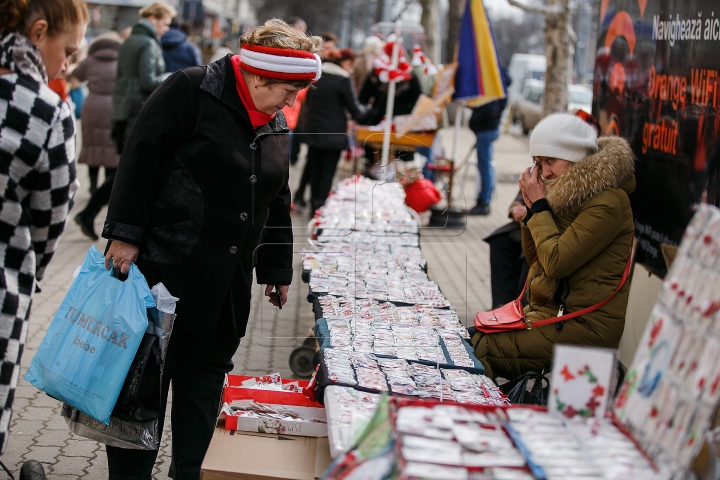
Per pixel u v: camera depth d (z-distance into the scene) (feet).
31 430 12.69
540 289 11.71
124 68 26.22
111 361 8.89
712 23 11.99
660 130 14.11
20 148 7.55
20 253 7.72
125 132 26.61
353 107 27.40
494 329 11.69
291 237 11.00
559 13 31.37
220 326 9.80
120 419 9.14
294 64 9.05
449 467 5.58
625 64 16.31
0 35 7.59
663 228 13.85
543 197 11.51
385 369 9.89
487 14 29.78
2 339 7.54
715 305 5.50
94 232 25.61
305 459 8.75
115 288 9.04
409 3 55.52
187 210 9.25
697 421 5.41
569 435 6.08
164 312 9.11
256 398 10.01
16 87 7.54
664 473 5.54
